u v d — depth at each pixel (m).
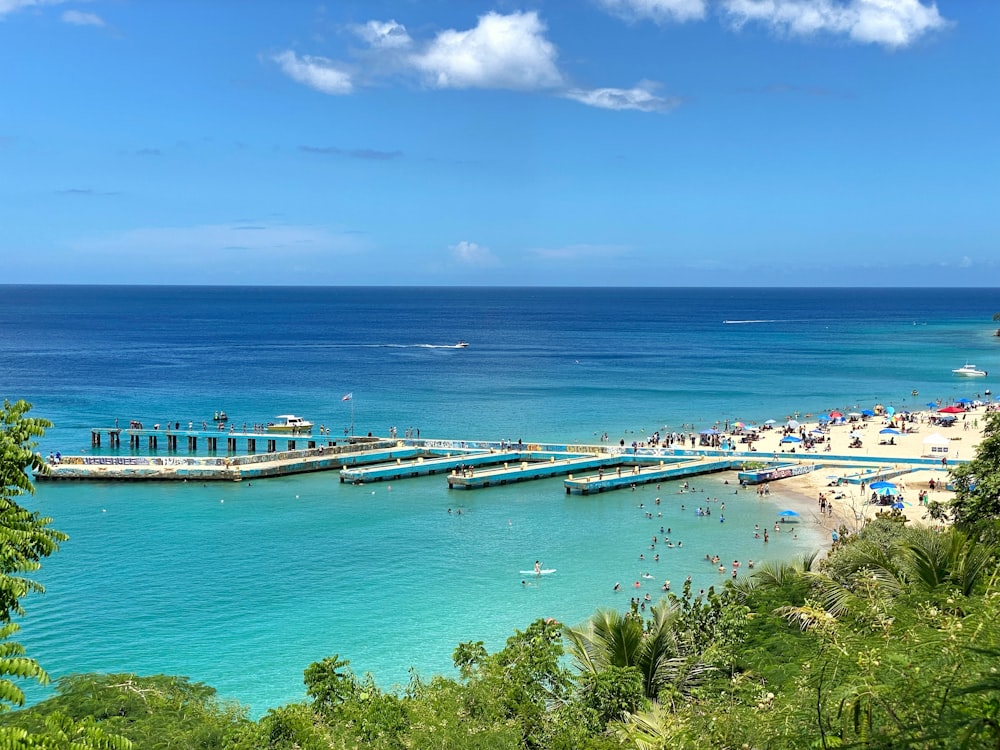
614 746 23.58
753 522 86.00
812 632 24.72
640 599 64.56
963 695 12.27
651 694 29.98
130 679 38.16
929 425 137.00
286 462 108.81
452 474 102.38
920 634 15.35
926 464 108.69
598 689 29.09
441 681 32.88
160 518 87.19
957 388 179.88
